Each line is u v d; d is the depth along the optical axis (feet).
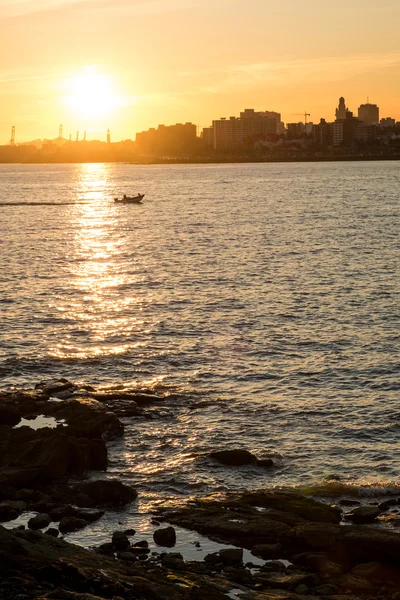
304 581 112.37
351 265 397.80
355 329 262.26
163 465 158.51
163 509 137.90
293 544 123.13
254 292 329.31
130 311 296.92
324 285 342.03
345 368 219.61
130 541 126.72
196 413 186.91
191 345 245.45
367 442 169.27
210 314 288.51
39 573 98.99
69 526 130.21
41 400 188.14
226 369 220.43
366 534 121.60
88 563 107.96
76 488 144.25
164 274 383.04
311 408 189.16
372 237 522.47
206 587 106.52
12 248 496.64
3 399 184.44
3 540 105.70
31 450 152.46
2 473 145.69
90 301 317.42
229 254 451.53
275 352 236.43
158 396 196.54
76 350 240.73
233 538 126.52
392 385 205.05
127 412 184.75
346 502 140.05
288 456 162.50
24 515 134.72
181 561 117.70
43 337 256.52
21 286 351.87
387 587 112.37
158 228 623.77
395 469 155.84
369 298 312.50
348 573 115.85
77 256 457.68
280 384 207.62
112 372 219.00
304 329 263.08
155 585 103.45
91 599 91.09
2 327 269.64
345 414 185.06
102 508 138.82
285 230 577.43
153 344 247.29
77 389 197.67
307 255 438.40
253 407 190.39
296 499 137.69
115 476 153.38
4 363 225.35
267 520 129.08
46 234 588.09
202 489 147.64
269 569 116.78
